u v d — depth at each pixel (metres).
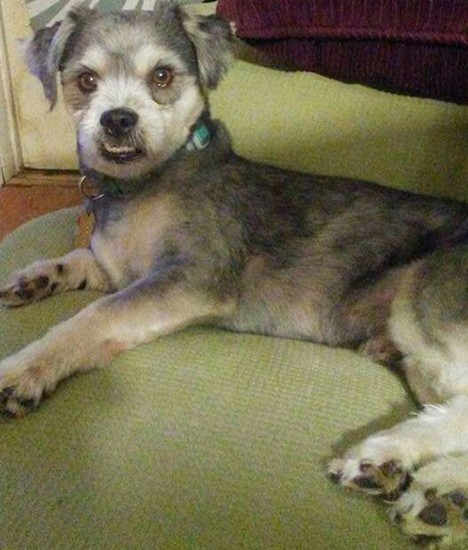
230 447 0.29
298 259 0.42
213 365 0.35
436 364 0.35
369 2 0.41
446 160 0.46
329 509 0.27
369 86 0.46
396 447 0.30
